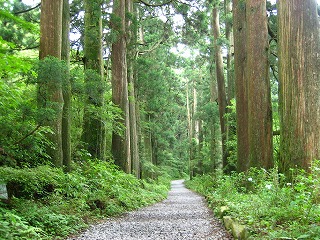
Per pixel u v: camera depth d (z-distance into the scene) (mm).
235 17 15492
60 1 10617
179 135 67375
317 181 5418
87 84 11141
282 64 8938
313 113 8352
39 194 8391
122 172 16344
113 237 6398
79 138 16219
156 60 31891
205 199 17641
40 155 9578
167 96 34469
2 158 7695
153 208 13062
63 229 6574
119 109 16203
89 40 16281
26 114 6727
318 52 8617
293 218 5461
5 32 13734
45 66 6992
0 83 7191
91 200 9883
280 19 9094
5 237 4941
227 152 22391
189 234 6664
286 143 8570
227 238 5988
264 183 7961
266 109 12297
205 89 42250
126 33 20500
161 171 40875
